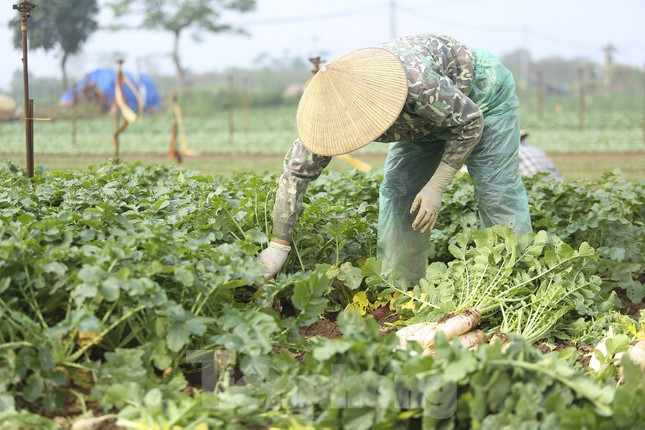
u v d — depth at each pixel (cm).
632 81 9994
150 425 354
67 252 429
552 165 1061
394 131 543
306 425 364
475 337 493
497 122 577
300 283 448
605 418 347
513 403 349
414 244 614
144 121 4766
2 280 403
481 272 538
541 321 523
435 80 504
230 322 417
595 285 542
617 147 2577
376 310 579
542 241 540
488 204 587
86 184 671
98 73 4928
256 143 3014
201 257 456
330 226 608
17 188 655
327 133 494
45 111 4456
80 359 425
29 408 392
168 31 7788
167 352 415
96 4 3638
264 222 584
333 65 504
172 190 650
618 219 684
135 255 430
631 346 472
